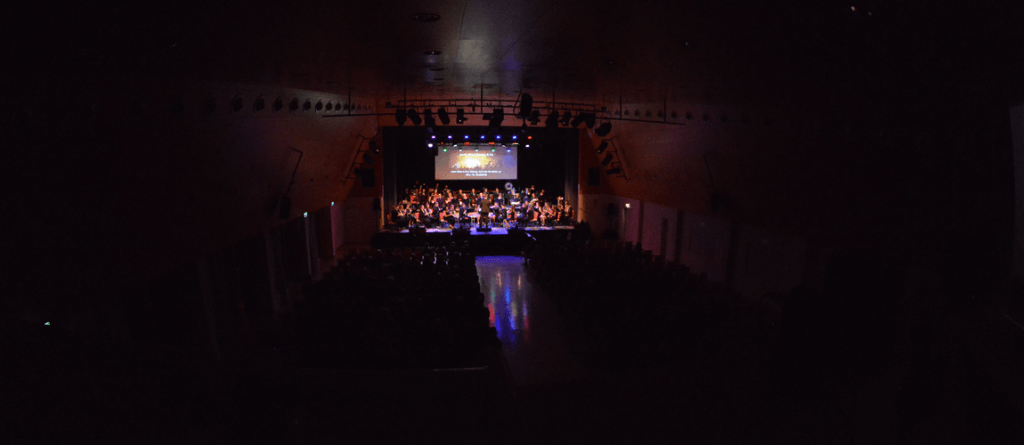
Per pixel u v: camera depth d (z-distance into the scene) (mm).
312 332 11039
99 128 5914
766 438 4730
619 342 11633
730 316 12594
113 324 9812
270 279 16719
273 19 5145
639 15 5133
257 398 3383
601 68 8703
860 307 7969
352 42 6711
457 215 27328
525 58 8102
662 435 4777
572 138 27625
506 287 19719
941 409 4793
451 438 3443
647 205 25109
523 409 5246
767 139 11062
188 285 12078
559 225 27547
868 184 9406
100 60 4930
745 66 6918
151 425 3480
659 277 15805
